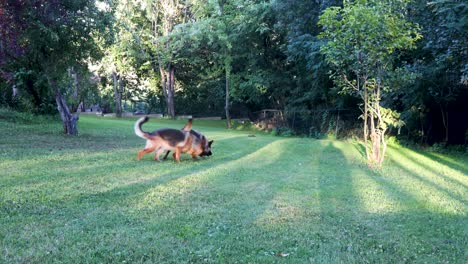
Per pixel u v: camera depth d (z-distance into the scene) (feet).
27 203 17.76
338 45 33.96
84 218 16.07
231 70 92.73
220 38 83.15
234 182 24.85
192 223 15.93
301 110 76.84
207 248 13.28
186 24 91.50
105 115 116.98
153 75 115.44
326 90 67.36
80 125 64.95
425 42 41.81
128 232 14.49
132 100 129.80
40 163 28.25
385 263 12.60
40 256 12.05
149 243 13.51
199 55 99.45
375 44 32.71
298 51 64.18
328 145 51.52
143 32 104.88
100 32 47.50
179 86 123.85
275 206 19.20
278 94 86.74
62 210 17.07
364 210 18.93
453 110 51.42
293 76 83.66
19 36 41.91
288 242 14.17
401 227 16.39
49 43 44.88
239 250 13.28
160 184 23.20
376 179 27.86
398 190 24.02
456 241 14.83
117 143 43.29
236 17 84.64
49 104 66.13
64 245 13.01
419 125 54.54
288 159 37.35
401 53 39.63
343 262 12.50
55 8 41.96
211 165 31.42
